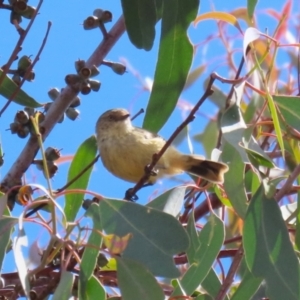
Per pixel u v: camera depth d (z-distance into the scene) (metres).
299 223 9.10
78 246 7.04
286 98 8.86
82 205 9.72
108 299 8.39
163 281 9.98
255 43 11.84
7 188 9.53
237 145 8.24
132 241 7.48
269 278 7.83
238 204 8.70
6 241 7.46
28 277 6.89
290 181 8.34
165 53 9.43
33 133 9.63
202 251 8.26
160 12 9.65
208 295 8.16
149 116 9.52
